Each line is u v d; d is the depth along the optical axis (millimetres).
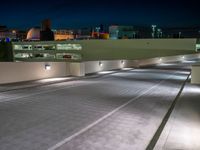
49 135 6289
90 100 11023
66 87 14781
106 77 21344
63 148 5457
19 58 98000
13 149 5359
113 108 9586
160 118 8211
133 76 22828
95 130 6766
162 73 26859
